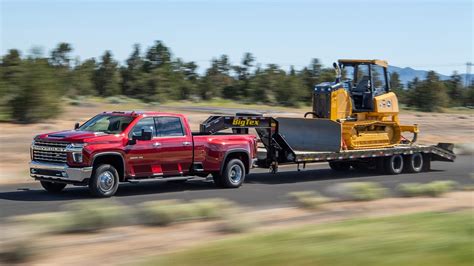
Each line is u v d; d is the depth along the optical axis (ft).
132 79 250.37
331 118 69.77
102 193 48.26
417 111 262.47
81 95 223.92
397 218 37.70
